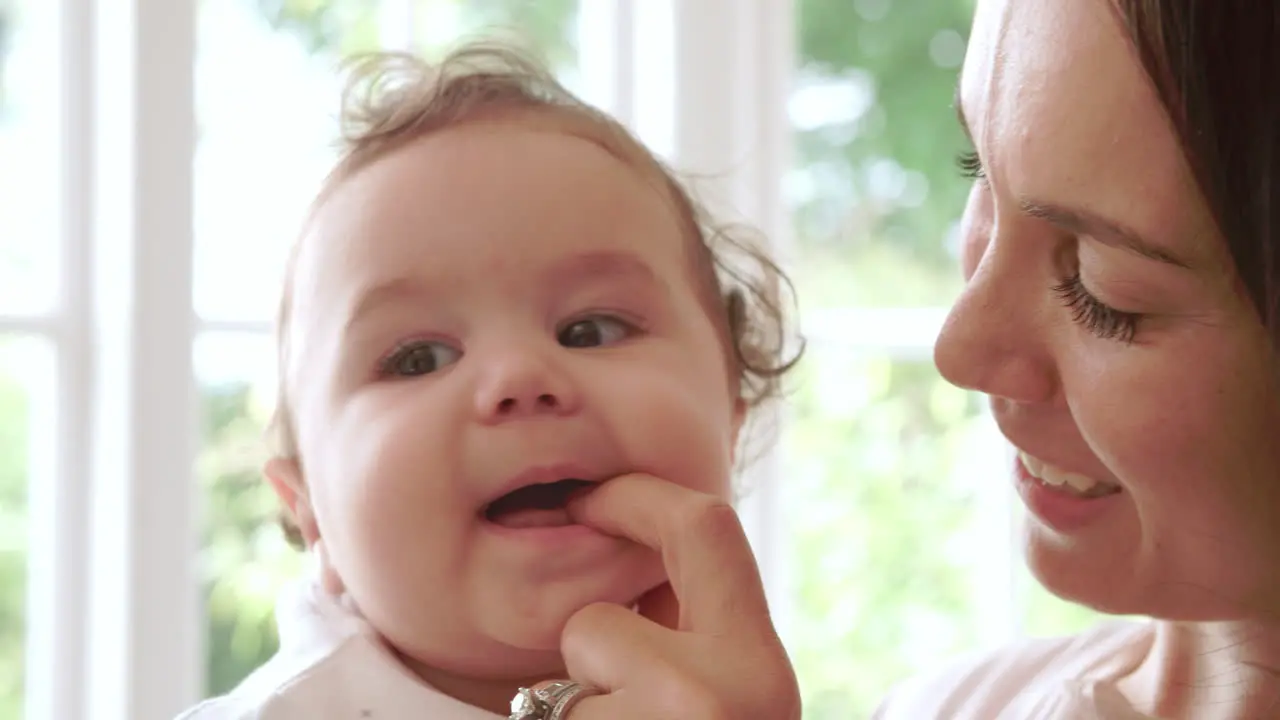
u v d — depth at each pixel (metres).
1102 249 0.66
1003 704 0.98
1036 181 0.67
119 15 1.69
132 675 1.68
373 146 0.97
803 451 2.19
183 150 1.70
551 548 0.82
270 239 1.83
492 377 0.84
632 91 2.04
